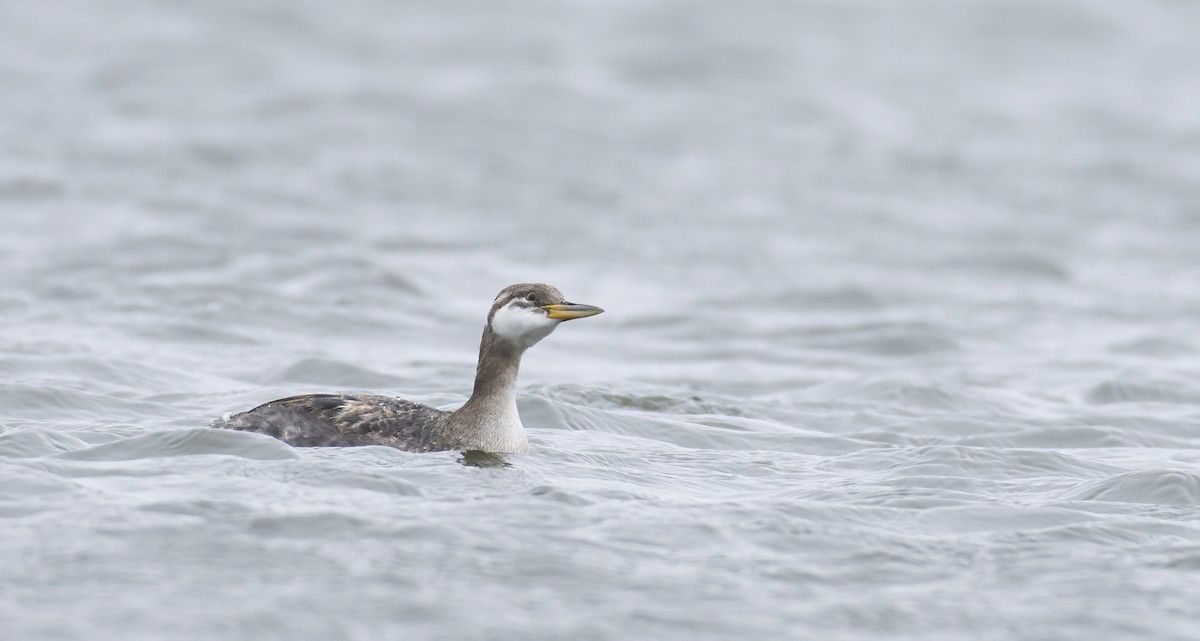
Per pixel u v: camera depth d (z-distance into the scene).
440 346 21.50
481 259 29.61
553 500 10.47
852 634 8.12
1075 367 21.73
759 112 54.41
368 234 31.06
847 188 42.66
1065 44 73.56
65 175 34.94
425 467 11.32
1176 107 60.19
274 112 47.34
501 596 8.38
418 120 47.84
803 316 26.22
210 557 8.79
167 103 47.44
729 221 36.88
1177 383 19.66
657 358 21.84
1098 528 10.34
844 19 76.38
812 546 9.69
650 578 8.84
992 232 37.22
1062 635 8.18
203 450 11.49
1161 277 31.77
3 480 10.45
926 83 62.84
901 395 18.12
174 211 31.89
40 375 16.30
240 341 20.52
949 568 9.34
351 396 12.61
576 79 58.22
